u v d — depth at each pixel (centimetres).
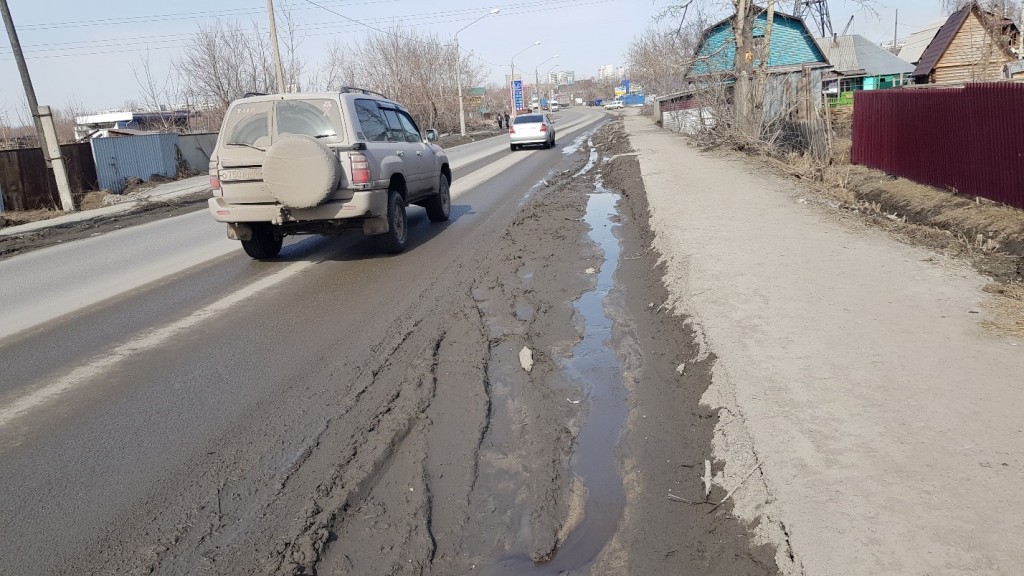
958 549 272
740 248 781
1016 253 773
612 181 1709
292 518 343
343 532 337
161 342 613
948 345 466
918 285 606
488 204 1398
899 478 319
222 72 3416
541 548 328
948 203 1076
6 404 492
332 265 895
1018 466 322
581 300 721
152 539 330
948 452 337
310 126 862
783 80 2058
